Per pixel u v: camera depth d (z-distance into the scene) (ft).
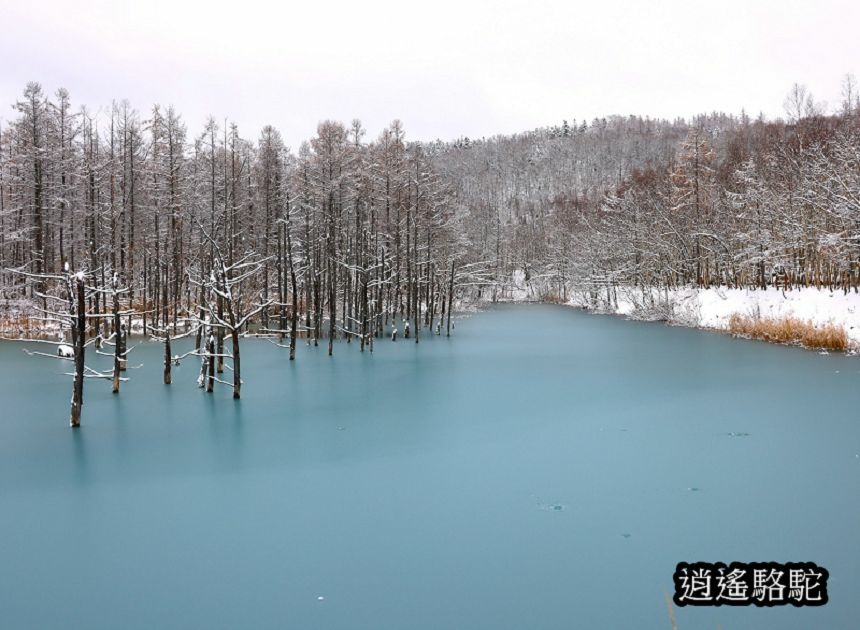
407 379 77.00
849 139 127.13
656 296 171.73
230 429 51.98
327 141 124.98
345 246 133.28
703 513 33.14
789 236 135.54
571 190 464.65
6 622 23.20
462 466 41.73
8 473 40.55
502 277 300.40
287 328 135.54
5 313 122.01
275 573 26.89
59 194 124.47
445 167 582.35
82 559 28.32
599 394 65.98
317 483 38.58
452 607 24.07
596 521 32.19
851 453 43.34
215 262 71.46
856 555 28.12
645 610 23.80
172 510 34.17
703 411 57.00
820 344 93.71
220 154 133.39
